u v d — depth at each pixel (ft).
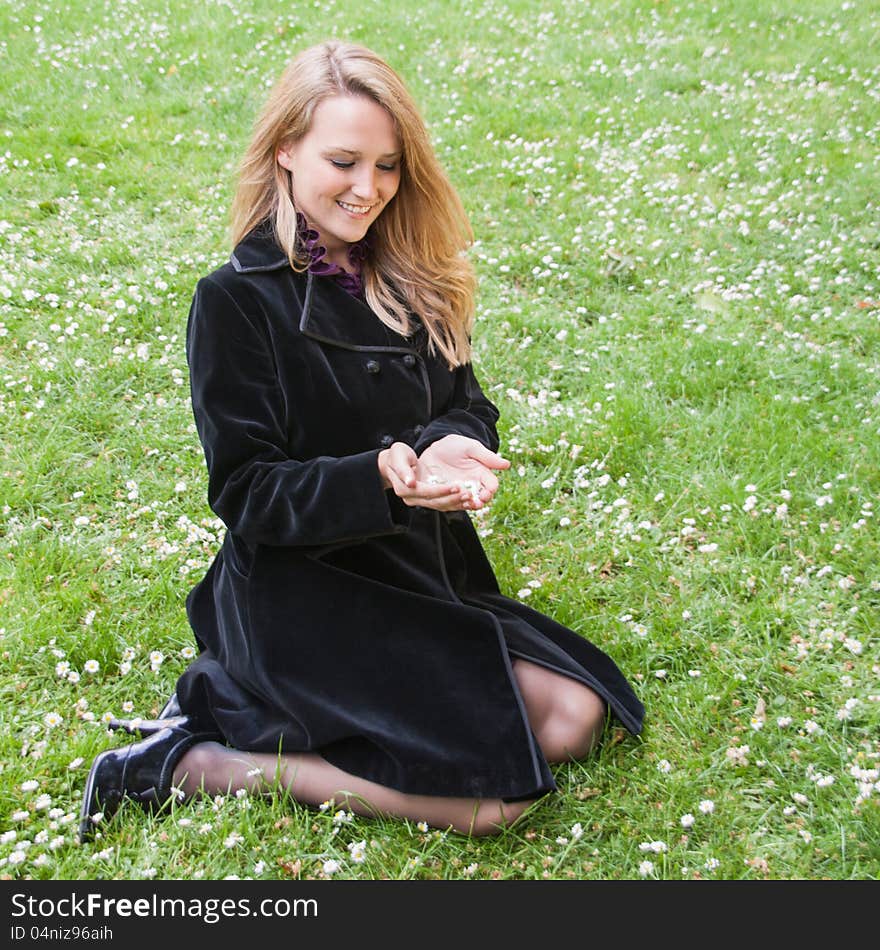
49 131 23.67
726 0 32.91
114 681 10.25
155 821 8.57
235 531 8.09
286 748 8.46
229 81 27.25
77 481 13.16
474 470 7.89
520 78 27.45
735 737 9.32
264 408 8.05
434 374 8.91
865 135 23.68
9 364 15.52
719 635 10.63
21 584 11.36
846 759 9.04
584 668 9.50
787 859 8.23
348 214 8.09
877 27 30.45
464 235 9.20
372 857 8.22
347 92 7.84
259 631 8.36
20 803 8.69
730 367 15.06
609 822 8.59
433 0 33.83
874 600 10.98
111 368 15.30
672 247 18.80
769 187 21.01
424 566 8.91
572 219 20.02
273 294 8.14
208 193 21.31
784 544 11.78
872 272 18.03
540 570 11.75
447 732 8.15
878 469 12.76
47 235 19.27
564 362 15.80
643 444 13.73
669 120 24.80
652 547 11.82
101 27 30.81
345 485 7.63
